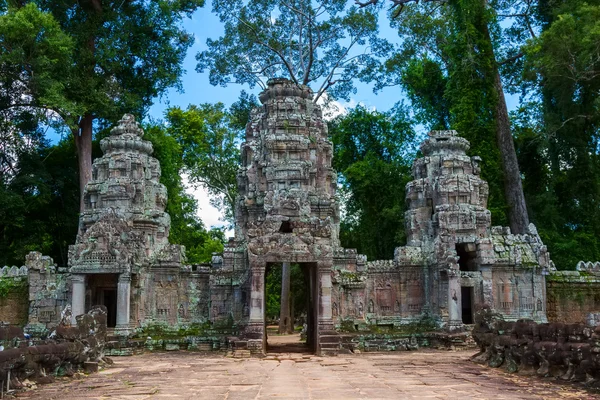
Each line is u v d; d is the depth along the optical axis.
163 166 52.84
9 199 42.78
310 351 30.91
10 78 41.91
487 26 47.69
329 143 40.91
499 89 46.81
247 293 35.88
